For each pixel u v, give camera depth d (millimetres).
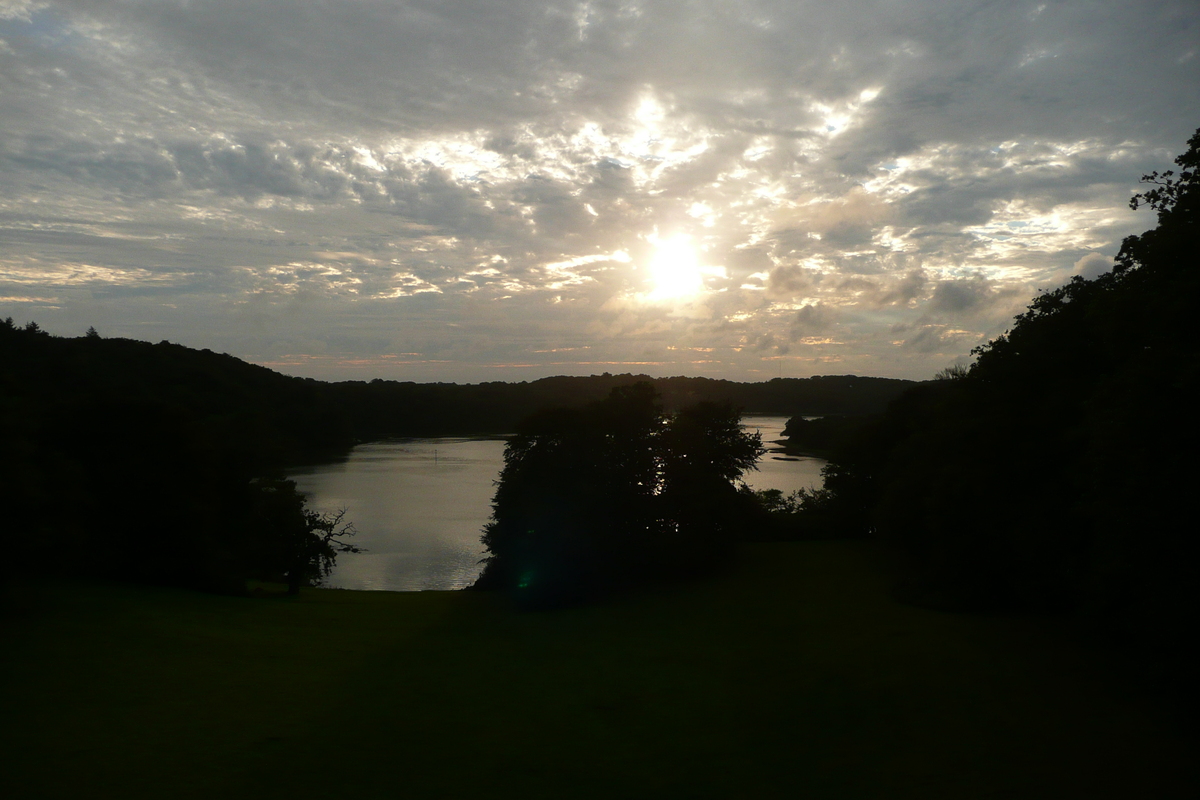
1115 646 21000
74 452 40812
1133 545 15523
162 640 26266
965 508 28594
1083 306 25453
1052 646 21609
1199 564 14406
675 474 45469
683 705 19734
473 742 17016
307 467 177625
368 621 35219
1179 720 15648
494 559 48625
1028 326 27781
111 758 15219
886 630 25375
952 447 32531
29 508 28594
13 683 19859
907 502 36875
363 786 14320
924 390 53625
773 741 16719
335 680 22750
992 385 28922
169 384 179750
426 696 21062
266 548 48188
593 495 42750
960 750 15156
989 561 27938
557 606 39531
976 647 22031
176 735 16812
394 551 81500
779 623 29359
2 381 29047
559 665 25109
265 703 19781
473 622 35031
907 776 14211
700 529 43875
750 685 21188
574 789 14289
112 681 20719
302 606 39438
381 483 146875
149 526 41156
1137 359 15977
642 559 42812
